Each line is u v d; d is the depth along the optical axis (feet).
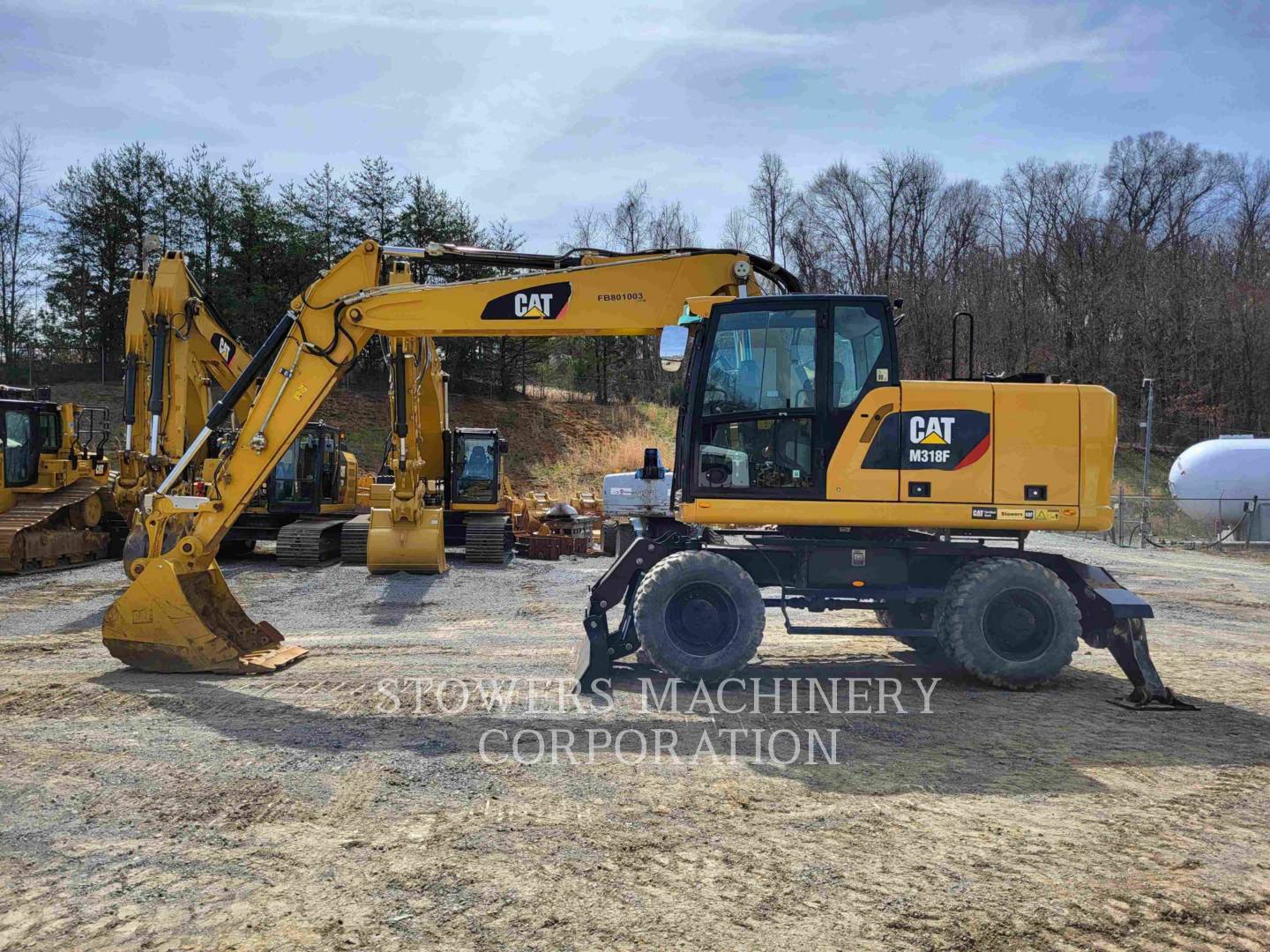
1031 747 19.15
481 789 16.20
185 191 127.24
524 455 118.62
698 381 24.30
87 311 128.36
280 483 59.16
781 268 26.53
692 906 11.89
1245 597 48.32
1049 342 163.73
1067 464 23.88
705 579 23.57
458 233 133.18
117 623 25.03
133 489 46.34
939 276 177.27
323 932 11.19
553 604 40.81
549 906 11.87
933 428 23.76
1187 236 187.73
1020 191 189.26
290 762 17.63
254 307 121.60
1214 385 157.89
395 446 50.31
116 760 17.66
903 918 11.62
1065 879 12.80
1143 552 76.79
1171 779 17.17
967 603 23.72
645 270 25.90
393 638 31.73
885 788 16.46
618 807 15.35
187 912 11.67
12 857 13.28
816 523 23.88
